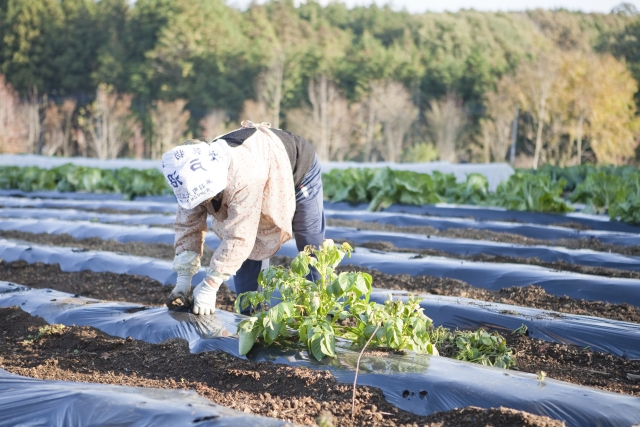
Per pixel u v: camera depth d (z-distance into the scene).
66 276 5.65
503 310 4.09
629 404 2.59
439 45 73.00
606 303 4.55
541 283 4.99
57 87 64.88
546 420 2.37
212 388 2.88
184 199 3.20
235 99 59.06
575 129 45.94
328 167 18.30
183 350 3.35
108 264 5.88
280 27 74.12
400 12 85.00
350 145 52.25
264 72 58.09
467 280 5.32
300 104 56.75
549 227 8.19
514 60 68.88
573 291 4.84
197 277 5.38
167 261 5.87
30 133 49.31
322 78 52.94
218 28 63.34
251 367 3.02
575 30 89.38
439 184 11.82
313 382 2.83
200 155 3.20
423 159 48.09
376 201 10.57
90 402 2.57
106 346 3.48
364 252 6.23
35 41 64.38
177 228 3.68
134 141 53.56
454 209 10.06
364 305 3.17
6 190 15.48
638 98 53.81
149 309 4.01
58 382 2.86
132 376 3.06
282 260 5.98
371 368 2.91
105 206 11.77
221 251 3.44
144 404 2.53
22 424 2.52
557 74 45.78
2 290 4.78
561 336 3.78
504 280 5.16
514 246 6.54
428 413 2.61
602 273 5.51
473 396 2.64
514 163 46.62
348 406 2.64
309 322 3.02
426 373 2.82
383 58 62.22
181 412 2.46
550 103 45.81
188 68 59.00
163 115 52.31
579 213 10.00
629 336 3.69
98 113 50.06
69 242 7.36
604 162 44.19
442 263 5.58
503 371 2.89
